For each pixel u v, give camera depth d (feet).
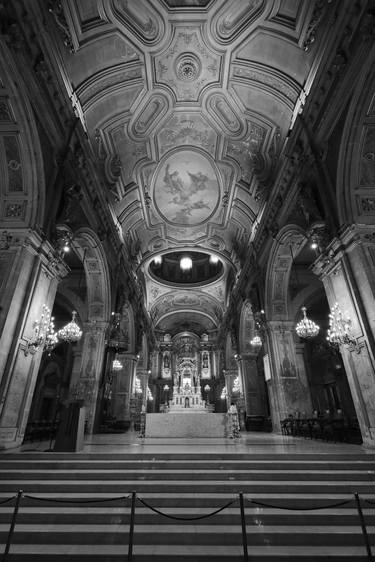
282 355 43.52
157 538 12.59
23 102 23.61
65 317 65.98
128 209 54.13
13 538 12.67
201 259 92.84
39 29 24.27
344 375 57.06
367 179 25.58
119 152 45.44
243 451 21.70
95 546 12.35
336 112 26.71
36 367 25.44
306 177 32.04
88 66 32.96
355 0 22.67
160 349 122.62
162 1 31.09
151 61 36.45
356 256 24.67
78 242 39.78
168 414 36.96
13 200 25.75
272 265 44.68
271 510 14.25
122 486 16.12
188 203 60.08
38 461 18.94
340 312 26.30
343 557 11.41
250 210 53.26
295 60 32.55
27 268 24.79
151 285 88.07
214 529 13.05
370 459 19.35
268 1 30.25
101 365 43.19
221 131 46.42
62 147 29.76
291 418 38.91
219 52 36.01
